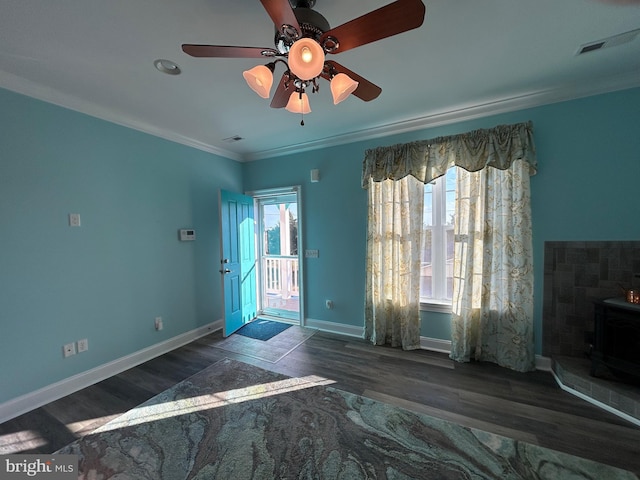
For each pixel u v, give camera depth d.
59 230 2.24
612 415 1.89
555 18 1.49
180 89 2.17
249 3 1.35
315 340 3.30
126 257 2.72
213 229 3.69
